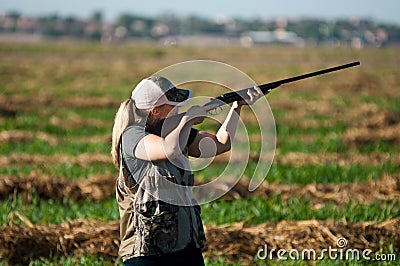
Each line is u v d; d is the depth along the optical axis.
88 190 33.75
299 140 49.56
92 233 25.36
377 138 49.88
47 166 38.91
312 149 46.78
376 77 108.00
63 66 128.75
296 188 34.41
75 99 71.00
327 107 67.94
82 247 25.17
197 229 16.22
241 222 27.16
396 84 98.94
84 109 67.75
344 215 27.88
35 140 48.31
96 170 37.97
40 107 66.62
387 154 44.78
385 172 38.78
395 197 32.59
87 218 27.98
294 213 28.69
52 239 25.39
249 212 28.94
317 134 53.12
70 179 34.91
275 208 29.53
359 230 25.77
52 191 33.62
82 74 114.12
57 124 56.50
